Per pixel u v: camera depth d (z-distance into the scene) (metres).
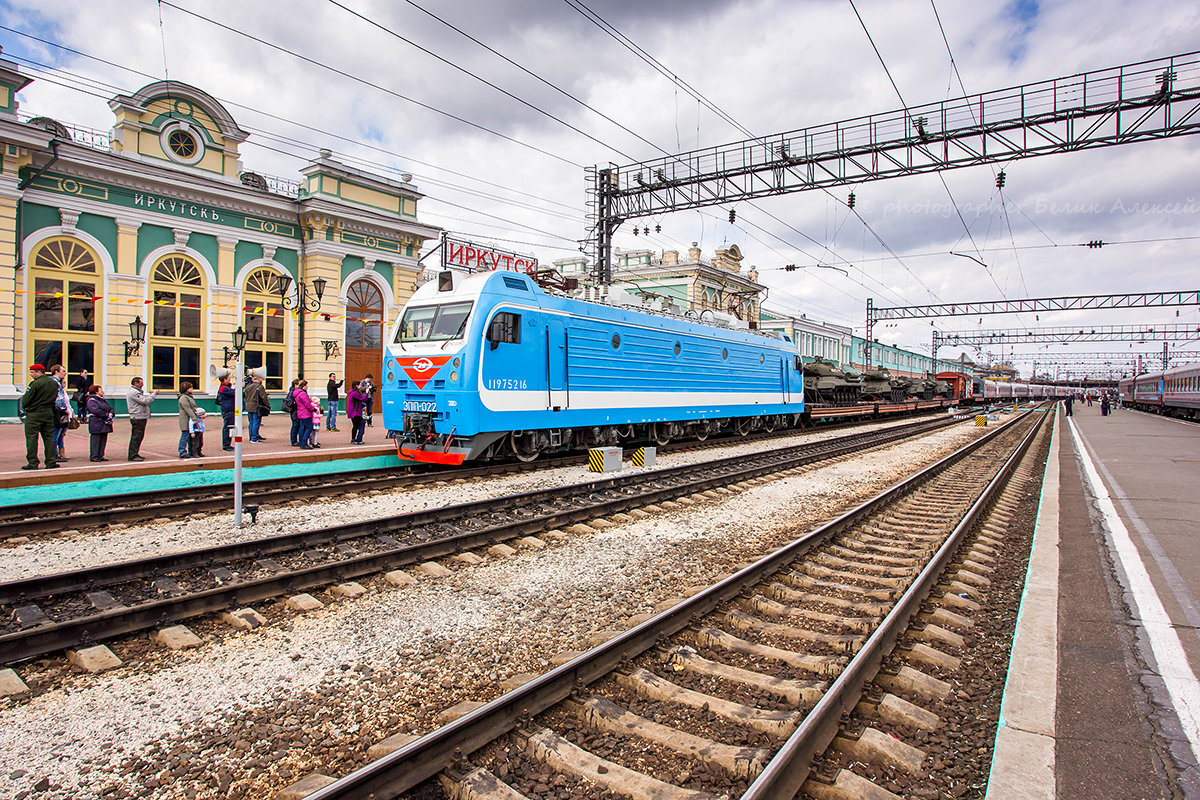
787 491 11.31
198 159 19.05
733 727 3.52
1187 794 2.91
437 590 5.77
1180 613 5.26
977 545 7.45
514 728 3.40
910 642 4.63
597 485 10.28
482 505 8.40
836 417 30.80
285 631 4.86
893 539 8.02
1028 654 4.41
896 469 14.87
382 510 8.86
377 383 23.25
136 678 4.11
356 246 22.17
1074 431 28.27
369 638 4.75
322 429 18.00
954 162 16.28
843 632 4.94
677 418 17.30
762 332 23.30
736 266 43.94
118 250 17.64
